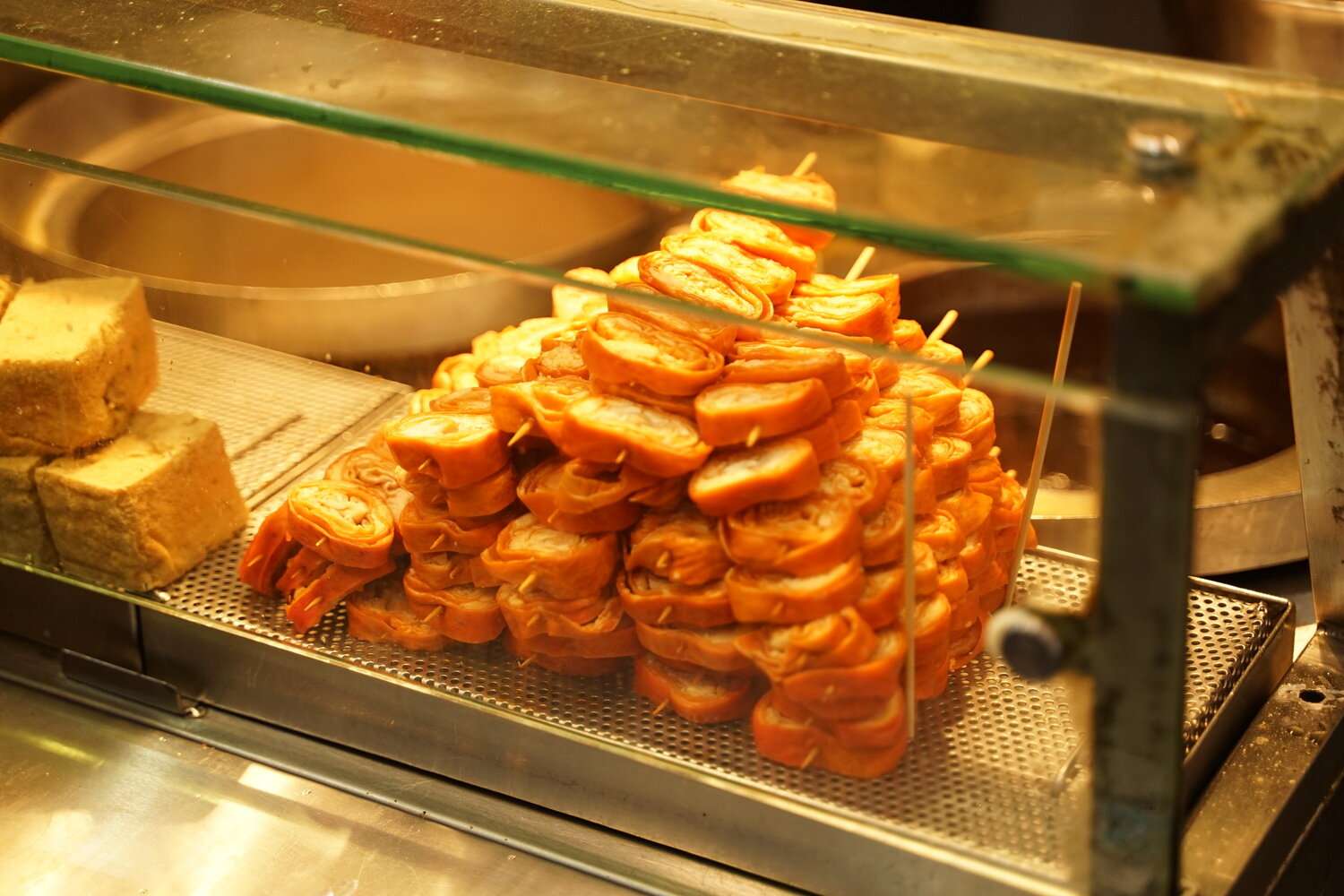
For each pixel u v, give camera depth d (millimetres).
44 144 645
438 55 556
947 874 542
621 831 617
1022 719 559
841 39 562
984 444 585
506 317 672
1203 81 517
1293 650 644
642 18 581
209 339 673
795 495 538
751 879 592
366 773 657
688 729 592
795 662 545
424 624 632
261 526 658
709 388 547
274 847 632
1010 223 449
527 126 511
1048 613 477
